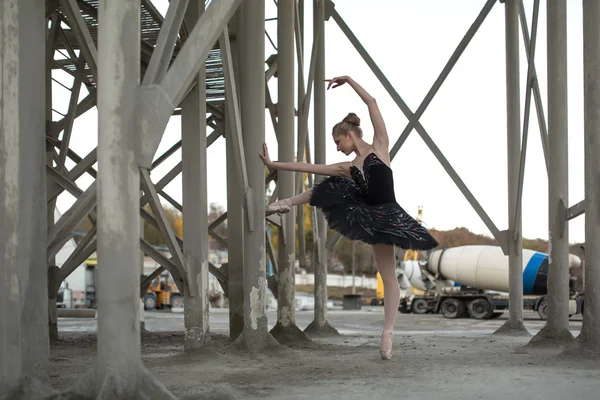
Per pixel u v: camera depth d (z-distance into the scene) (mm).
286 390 5879
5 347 5180
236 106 8109
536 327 20469
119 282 4887
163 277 41719
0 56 5191
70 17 6273
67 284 36594
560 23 11664
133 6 4941
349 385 6105
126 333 4910
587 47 8703
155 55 5016
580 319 26938
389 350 8109
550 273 11195
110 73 4895
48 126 11273
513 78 15875
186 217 8523
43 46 5402
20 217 5207
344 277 79688
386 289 7891
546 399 5238
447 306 30672
